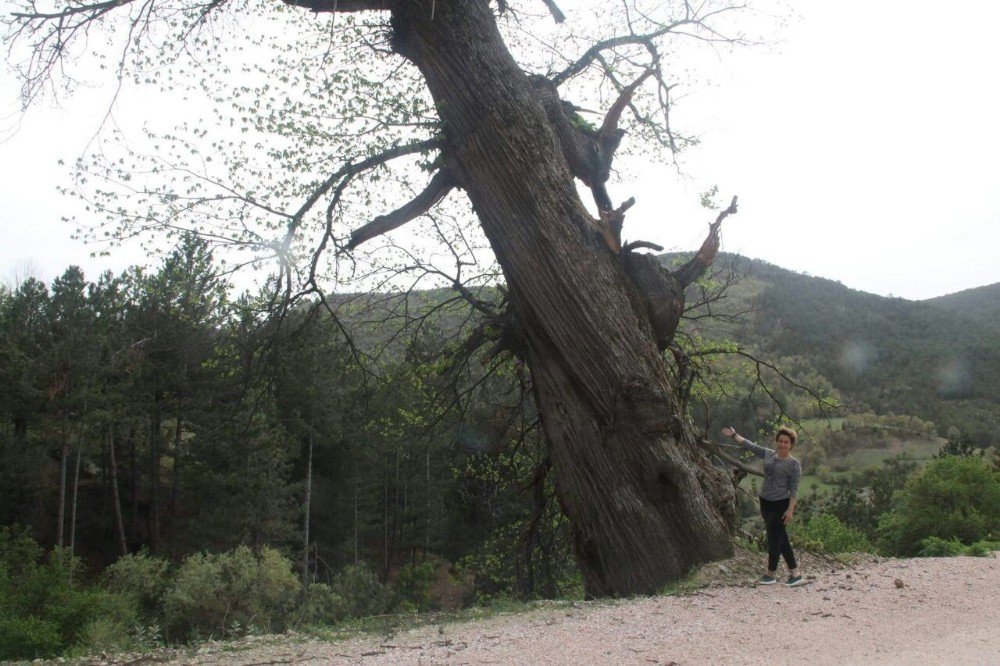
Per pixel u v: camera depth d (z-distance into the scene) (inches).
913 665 175.3
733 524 394.6
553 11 527.2
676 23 554.6
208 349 504.1
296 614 968.3
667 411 385.4
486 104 408.8
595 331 390.3
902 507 869.2
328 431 1056.8
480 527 1116.5
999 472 878.4
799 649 191.6
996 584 291.6
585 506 392.5
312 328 517.0
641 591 367.6
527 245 398.9
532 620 247.3
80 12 401.7
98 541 1482.5
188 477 1391.5
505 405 597.3
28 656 579.2
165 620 874.8
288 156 425.4
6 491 1398.9
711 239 446.6
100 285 1289.4
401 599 1202.0
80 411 1194.6
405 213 463.8
